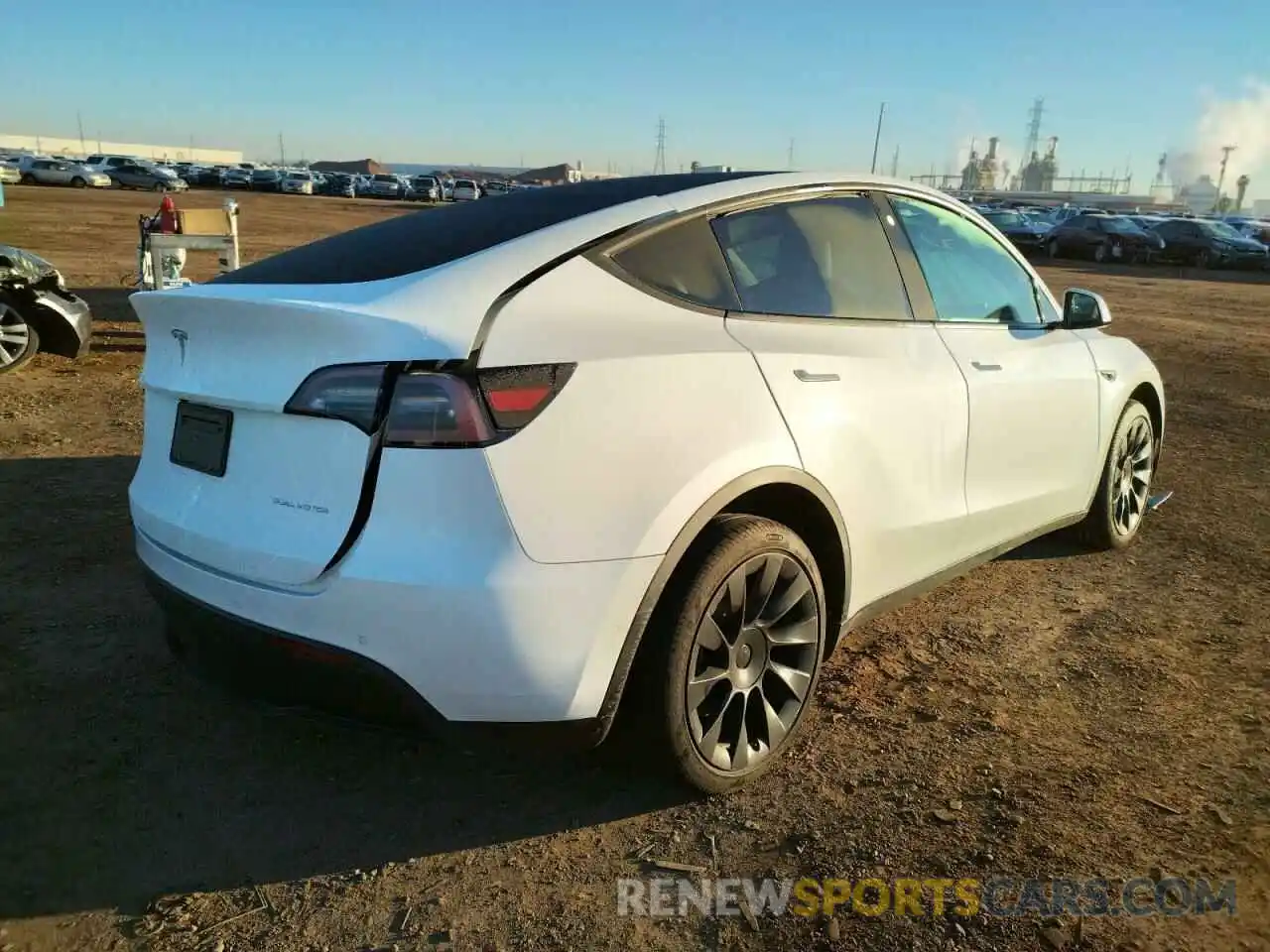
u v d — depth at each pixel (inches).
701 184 114.7
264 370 90.9
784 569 103.9
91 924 85.0
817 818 100.7
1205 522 204.7
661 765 98.7
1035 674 134.0
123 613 144.8
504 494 83.5
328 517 86.7
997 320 147.9
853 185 128.1
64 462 220.5
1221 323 601.9
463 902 88.7
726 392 98.7
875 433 115.0
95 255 679.1
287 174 2496.3
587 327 92.2
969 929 85.0
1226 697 127.7
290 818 100.3
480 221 107.7
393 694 86.1
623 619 90.0
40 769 106.8
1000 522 143.6
